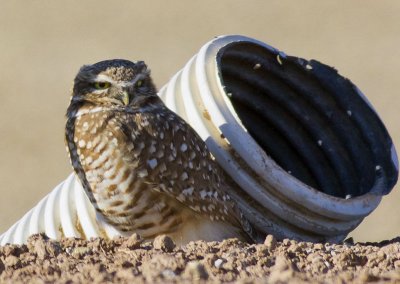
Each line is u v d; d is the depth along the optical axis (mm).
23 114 37594
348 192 15492
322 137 15562
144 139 13406
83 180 13648
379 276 10742
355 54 43938
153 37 46281
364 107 15461
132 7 49406
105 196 13461
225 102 14023
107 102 13734
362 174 15406
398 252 12008
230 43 14672
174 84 14664
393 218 29031
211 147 13922
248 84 15312
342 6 49125
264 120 15578
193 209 13453
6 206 31219
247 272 10992
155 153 13391
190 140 13633
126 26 47406
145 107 13789
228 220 13672
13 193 31984
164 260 10961
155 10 49125
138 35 46438
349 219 14344
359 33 46188
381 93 39469
